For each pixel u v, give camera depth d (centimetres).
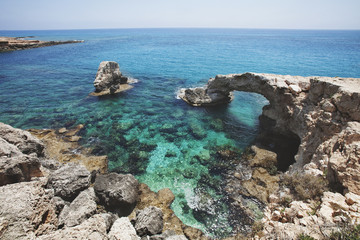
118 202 1311
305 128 1727
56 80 4325
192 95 3197
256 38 17162
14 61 6159
